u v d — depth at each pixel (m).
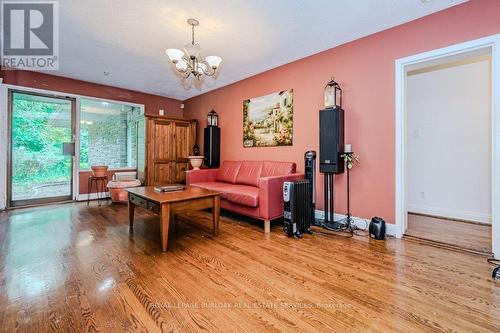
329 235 2.75
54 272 1.83
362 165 2.91
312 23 2.62
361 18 2.52
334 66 3.17
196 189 3.01
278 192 2.98
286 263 2.02
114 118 5.27
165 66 3.90
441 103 3.62
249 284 1.68
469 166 3.40
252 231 2.91
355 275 1.81
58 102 4.48
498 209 2.10
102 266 1.94
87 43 3.11
